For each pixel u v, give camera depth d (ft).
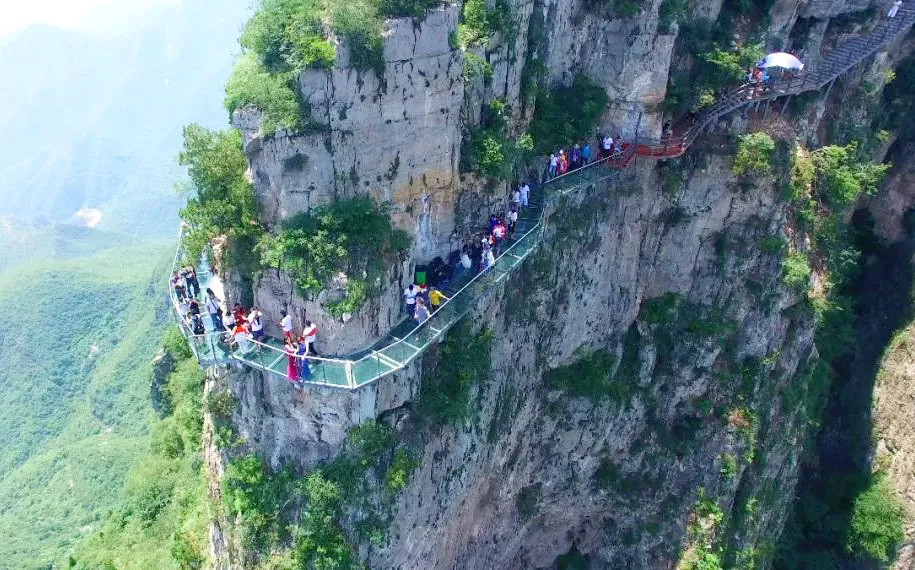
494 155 97.86
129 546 138.62
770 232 136.05
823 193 143.43
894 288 174.50
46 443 387.96
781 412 148.66
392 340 90.58
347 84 80.74
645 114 124.26
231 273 89.81
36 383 414.00
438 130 90.22
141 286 426.92
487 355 105.60
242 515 94.48
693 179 132.46
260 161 83.30
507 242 104.06
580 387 132.67
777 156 132.77
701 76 128.88
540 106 115.75
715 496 140.67
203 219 86.79
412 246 94.07
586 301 128.26
